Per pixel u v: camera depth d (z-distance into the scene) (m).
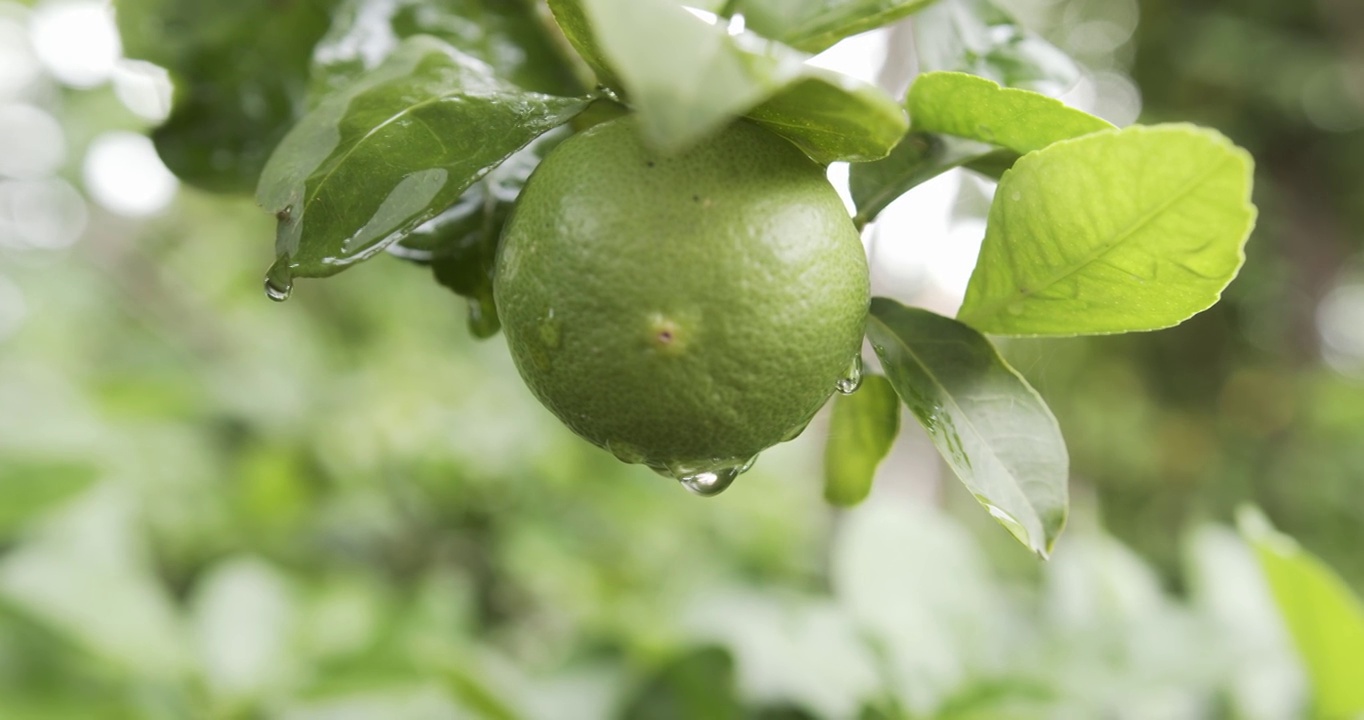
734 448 0.37
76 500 0.58
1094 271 0.37
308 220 0.37
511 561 0.82
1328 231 2.20
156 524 0.86
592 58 0.37
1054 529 0.37
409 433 0.90
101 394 0.87
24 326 1.12
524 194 0.37
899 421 0.40
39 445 0.74
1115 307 0.37
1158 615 0.55
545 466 0.90
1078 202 0.36
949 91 0.37
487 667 0.53
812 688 0.51
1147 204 0.35
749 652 0.54
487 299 0.41
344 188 0.37
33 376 0.95
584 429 0.37
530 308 0.36
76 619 0.56
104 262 1.21
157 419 0.90
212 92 0.46
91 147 0.84
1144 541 2.00
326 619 0.68
